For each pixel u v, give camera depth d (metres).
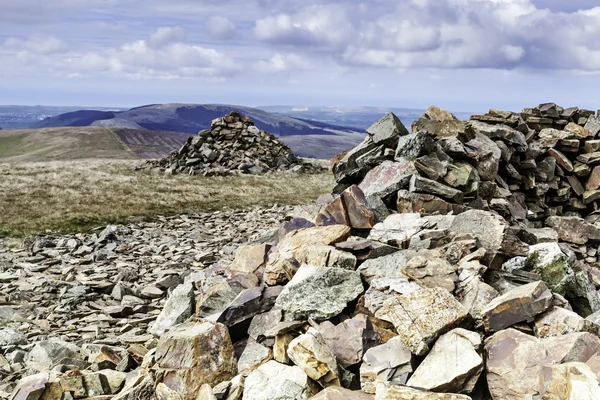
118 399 8.03
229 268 12.73
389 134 16.98
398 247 11.20
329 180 63.50
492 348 7.28
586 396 5.58
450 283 8.89
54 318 15.94
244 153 70.12
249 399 7.36
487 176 17.23
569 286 9.87
